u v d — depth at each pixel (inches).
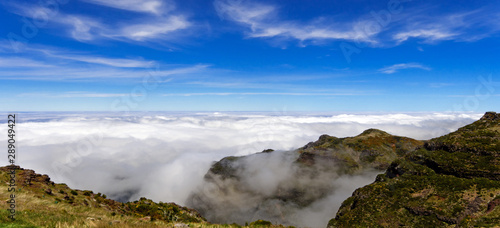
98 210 1274.6
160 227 1039.0
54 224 828.0
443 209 1784.0
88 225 849.5
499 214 1489.9
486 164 2036.2
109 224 882.8
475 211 1642.5
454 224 1658.5
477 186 1831.9
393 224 1918.1
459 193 1846.7
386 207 2108.8
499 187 1734.7
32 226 783.7
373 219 2038.6
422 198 1996.8
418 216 1867.6
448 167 2220.7
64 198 1348.4
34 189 1318.9
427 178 2203.5
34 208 1002.7
